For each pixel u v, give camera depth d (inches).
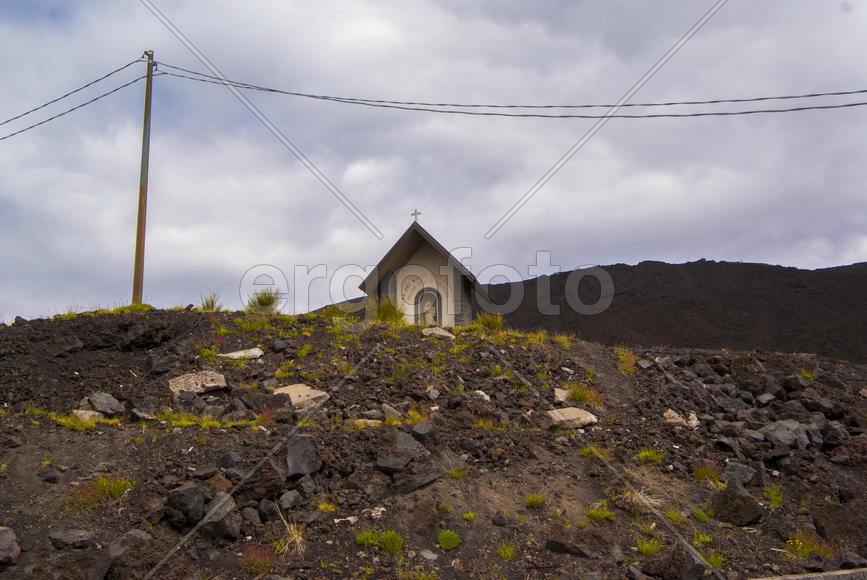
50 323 565.6
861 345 1573.6
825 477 417.4
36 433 367.6
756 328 1797.5
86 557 260.8
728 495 370.3
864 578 301.4
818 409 515.8
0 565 255.6
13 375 462.6
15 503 298.7
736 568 309.0
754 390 558.3
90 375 477.7
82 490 309.6
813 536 347.3
